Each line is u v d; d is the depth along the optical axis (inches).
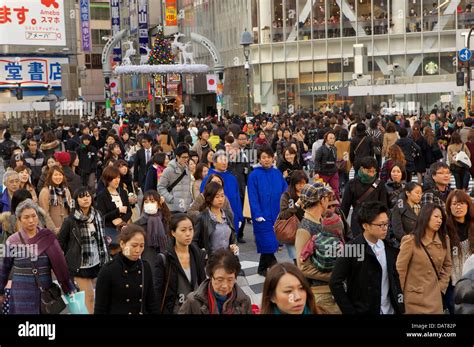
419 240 277.4
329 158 616.7
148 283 266.5
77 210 358.9
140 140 751.1
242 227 606.5
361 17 2111.2
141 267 265.4
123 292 261.4
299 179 392.5
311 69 2201.0
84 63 3641.7
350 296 265.6
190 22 2935.5
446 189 408.8
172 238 287.0
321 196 307.0
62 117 1903.3
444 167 404.8
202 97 2920.8
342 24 2138.3
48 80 2454.5
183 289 281.1
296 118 1366.9
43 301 305.0
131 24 3437.5
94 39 3725.4
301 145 877.8
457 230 326.0
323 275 282.4
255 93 2319.1
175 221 281.6
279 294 197.6
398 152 507.5
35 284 306.3
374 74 2091.5
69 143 913.5
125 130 1026.7
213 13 2657.5
